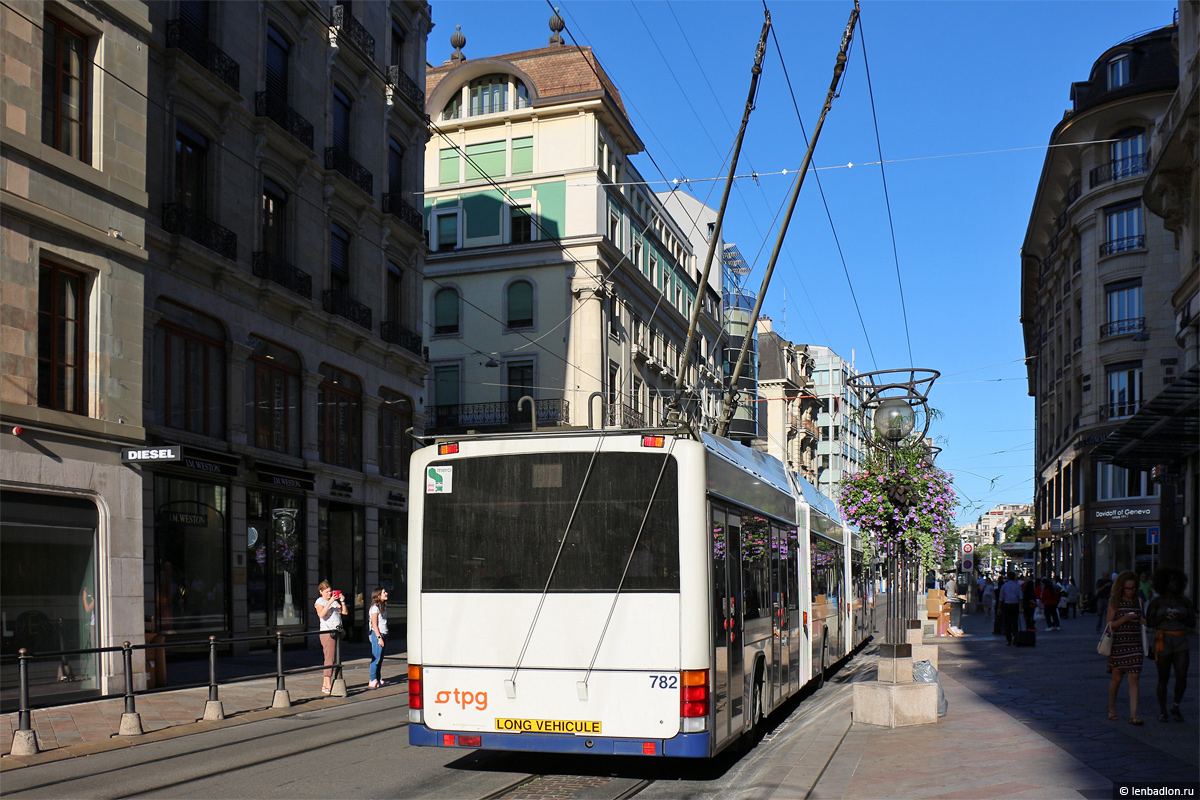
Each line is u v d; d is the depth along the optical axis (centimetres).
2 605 1430
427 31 3400
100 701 1541
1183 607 1133
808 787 829
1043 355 5984
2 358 1442
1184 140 2648
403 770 980
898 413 1373
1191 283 2762
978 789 782
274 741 1170
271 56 2525
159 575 2027
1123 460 3206
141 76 1752
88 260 1608
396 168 3212
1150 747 957
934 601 3150
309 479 2555
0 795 869
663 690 869
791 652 1377
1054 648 2402
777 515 1320
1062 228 5012
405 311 3203
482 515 932
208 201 2253
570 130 4438
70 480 1543
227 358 2286
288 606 2488
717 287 6425
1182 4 2811
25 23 1505
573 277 4341
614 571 894
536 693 892
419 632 930
